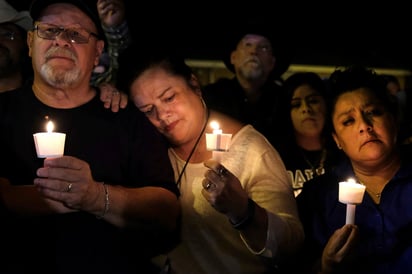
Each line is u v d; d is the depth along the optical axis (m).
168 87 2.62
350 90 2.70
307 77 3.90
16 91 2.55
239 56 4.14
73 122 2.49
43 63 2.43
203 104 2.74
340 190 2.32
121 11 3.80
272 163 2.60
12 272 2.33
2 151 2.44
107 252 2.41
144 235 2.54
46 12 2.50
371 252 2.51
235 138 2.65
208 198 2.21
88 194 2.24
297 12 8.55
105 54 4.11
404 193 2.54
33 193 2.32
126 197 2.37
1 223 2.36
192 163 2.70
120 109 2.59
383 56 8.80
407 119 4.41
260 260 2.61
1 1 3.29
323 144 3.68
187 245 2.64
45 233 2.37
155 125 2.70
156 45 2.72
